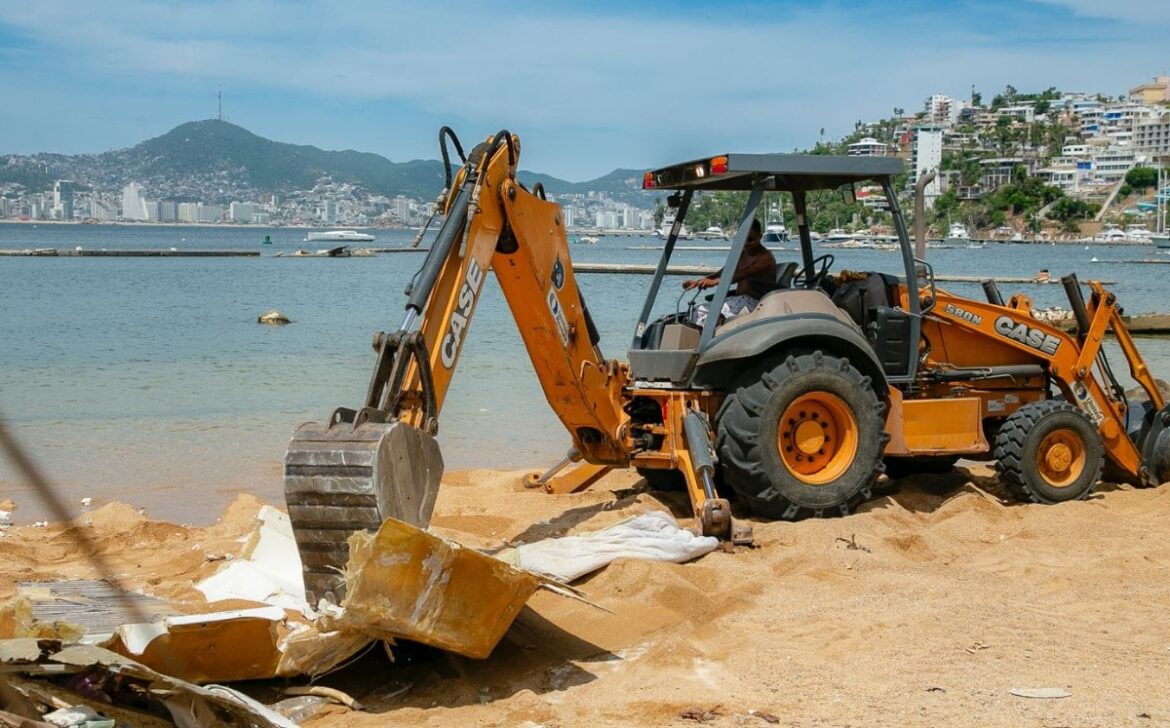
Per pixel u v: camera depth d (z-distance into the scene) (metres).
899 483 9.27
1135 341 22.44
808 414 7.75
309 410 13.12
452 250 6.16
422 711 4.64
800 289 7.98
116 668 3.86
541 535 7.43
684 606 5.93
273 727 4.01
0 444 1.91
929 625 5.64
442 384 5.92
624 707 4.64
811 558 6.69
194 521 8.26
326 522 4.79
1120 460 9.11
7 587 5.97
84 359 17.59
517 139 6.70
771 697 4.75
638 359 8.04
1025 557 6.93
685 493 8.75
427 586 4.55
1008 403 9.02
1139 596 6.11
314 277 42.66
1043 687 4.82
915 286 8.29
